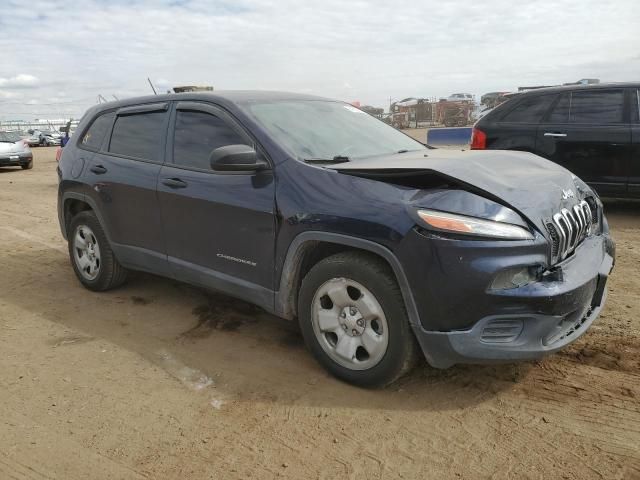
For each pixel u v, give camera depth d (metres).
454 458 2.48
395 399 2.96
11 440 2.68
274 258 3.26
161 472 2.43
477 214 2.66
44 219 8.48
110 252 4.61
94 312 4.34
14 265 5.73
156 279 5.11
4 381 3.25
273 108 3.77
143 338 3.84
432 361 2.80
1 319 4.22
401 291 2.76
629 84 6.81
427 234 2.65
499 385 3.07
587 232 3.31
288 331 3.89
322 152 3.49
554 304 2.65
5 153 16.69
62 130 17.45
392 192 2.86
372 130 4.18
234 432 2.71
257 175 3.36
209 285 3.77
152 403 2.99
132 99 4.57
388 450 2.55
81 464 2.50
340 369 3.10
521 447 2.54
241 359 3.48
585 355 3.37
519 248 2.62
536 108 7.31
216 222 3.55
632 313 3.99
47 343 3.78
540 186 3.00
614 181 6.88
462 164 3.06
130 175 4.18
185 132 3.92
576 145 6.98
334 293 3.03
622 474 2.34
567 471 2.37
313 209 3.02
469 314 2.63
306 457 2.51
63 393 3.11
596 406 2.84
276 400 2.99
